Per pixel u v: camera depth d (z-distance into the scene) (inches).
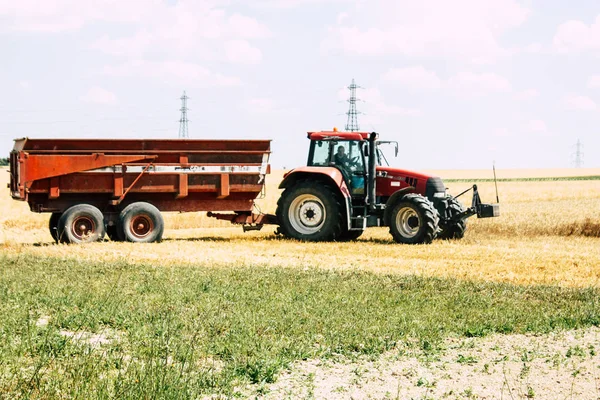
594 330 372.2
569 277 568.4
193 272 542.0
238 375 282.5
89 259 631.8
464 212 847.7
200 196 860.0
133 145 825.5
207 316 373.1
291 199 847.7
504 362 307.6
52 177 802.8
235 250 725.9
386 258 673.0
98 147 815.1
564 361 309.3
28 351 307.6
